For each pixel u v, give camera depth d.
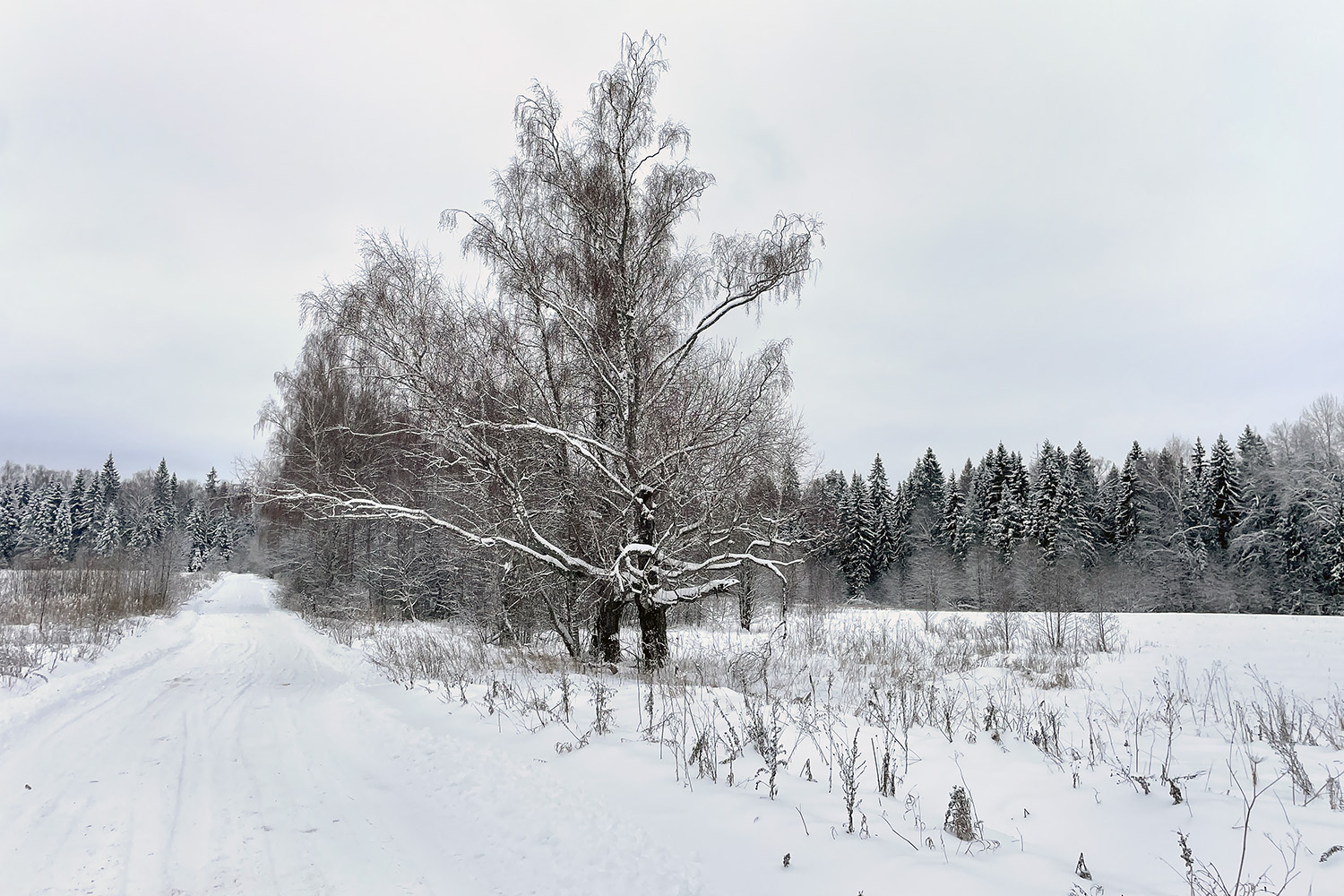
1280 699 8.38
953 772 5.36
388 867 4.04
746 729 6.18
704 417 12.43
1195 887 3.25
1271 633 16.28
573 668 11.97
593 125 13.00
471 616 18.03
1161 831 3.95
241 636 20.83
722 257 12.81
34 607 20.58
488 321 12.49
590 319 12.48
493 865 4.05
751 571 20.94
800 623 20.33
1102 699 10.50
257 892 3.73
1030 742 6.38
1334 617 18.16
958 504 57.62
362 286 13.03
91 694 10.03
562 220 13.12
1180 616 20.11
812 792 4.85
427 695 9.14
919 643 16.70
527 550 11.99
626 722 7.11
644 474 11.98
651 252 13.00
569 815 4.66
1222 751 6.38
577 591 13.38
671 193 12.90
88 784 5.62
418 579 24.53
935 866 3.52
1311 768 5.56
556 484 13.18
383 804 5.15
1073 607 24.98
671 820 4.46
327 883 3.84
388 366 13.40
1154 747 6.55
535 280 12.52
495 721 7.41
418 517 12.30
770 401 12.97
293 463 20.05
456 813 4.93
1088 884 3.33
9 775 5.85
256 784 5.65
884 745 6.11
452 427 12.34
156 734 7.48
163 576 32.16
